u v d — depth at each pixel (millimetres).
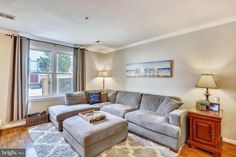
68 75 4391
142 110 3211
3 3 1950
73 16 2373
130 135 2730
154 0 1874
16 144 2369
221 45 2547
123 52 4531
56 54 4098
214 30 2623
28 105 3490
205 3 1947
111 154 2074
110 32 3213
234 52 2410
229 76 2465
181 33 3088
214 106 2371
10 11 2193
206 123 2174
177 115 2223
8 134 2773
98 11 2193
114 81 4867
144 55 3891
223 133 2525
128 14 2295
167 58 3357
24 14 2295
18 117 3193
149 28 2947
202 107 2453
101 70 5117
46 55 3904
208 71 2707
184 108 2830
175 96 3139
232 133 2438
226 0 1869
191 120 2344
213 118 2098
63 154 2064
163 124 2309
